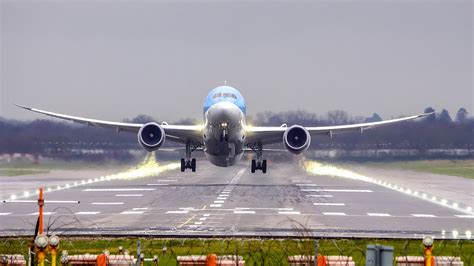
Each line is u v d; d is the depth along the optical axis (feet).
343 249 426.51
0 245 427.33
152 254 415.03
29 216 576.20
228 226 522.47
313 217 576.20
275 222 544.62
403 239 456.86
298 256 365.20
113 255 379.35
